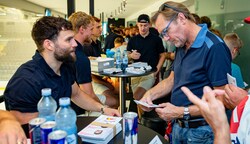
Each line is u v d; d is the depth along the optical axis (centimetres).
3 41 352
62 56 144
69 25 148
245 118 79
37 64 142
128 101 379
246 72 288
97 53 373
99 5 1074
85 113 205
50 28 141
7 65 329
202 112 74
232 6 323
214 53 133
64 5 712
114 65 303
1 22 362
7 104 140
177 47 155
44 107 118
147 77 345
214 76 133
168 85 184
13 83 136
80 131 117
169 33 144
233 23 321
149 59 366
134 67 297
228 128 71
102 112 164
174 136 161
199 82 143
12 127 87
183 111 142
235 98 105
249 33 281
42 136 86
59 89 150
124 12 1502
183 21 140
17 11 481
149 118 246
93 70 268
